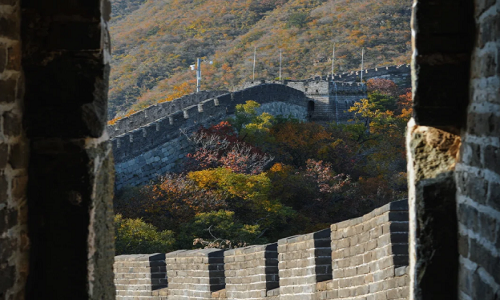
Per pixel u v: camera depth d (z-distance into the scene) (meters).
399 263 16.67
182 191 90.56
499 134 9.67
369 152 127.06
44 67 12.19
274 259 22.52
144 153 100.00
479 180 10.48
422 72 11.73
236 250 24.00
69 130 12.16
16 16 12.05
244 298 23.52
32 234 12.22
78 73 12.20
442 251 11.73
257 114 120.75
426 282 11.75
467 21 11.61
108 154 13.17
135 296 28.73
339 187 104.88
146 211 88.12
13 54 11.95
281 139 117.38
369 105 147.25
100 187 12.70
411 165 12.20
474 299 10.65
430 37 11.70
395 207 16.86
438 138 11.91
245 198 91.06
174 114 104.88
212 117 110.44
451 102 11.69
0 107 11.48
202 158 102.56
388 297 16.88
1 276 11.40
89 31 12.18
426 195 11.81
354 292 18.27
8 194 11.64
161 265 28.25
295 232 93.06
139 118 125.81
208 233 82.06
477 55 10.95
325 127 130.88
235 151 103.94
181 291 26.66
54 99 12.20
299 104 142.38
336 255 19.00
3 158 11.50
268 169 111.81
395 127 141.50
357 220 18.12
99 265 12.62
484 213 10.22
